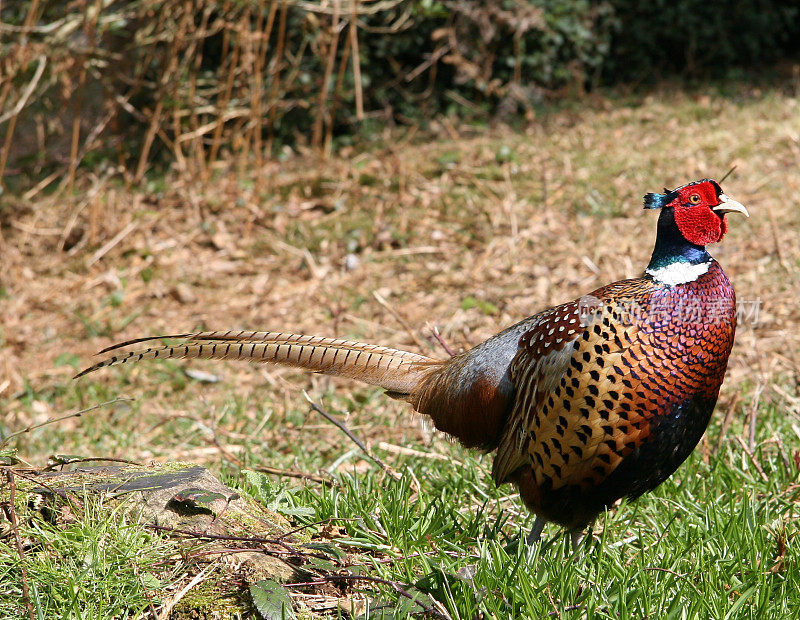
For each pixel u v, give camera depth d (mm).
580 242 8234
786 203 8477
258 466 4492
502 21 12320
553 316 3250
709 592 3033
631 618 2926
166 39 10078
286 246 8727
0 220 9664
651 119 11648
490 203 9195
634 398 3045
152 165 11422
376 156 10844
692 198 3127
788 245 7590
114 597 2936
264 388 6391
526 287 7559
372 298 7672
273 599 2871
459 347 6523
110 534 3064
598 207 8836
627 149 10430
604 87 13758
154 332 7512
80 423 6066
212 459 5125
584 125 11766
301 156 11656
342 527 3598
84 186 10750
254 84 10711
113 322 7781
